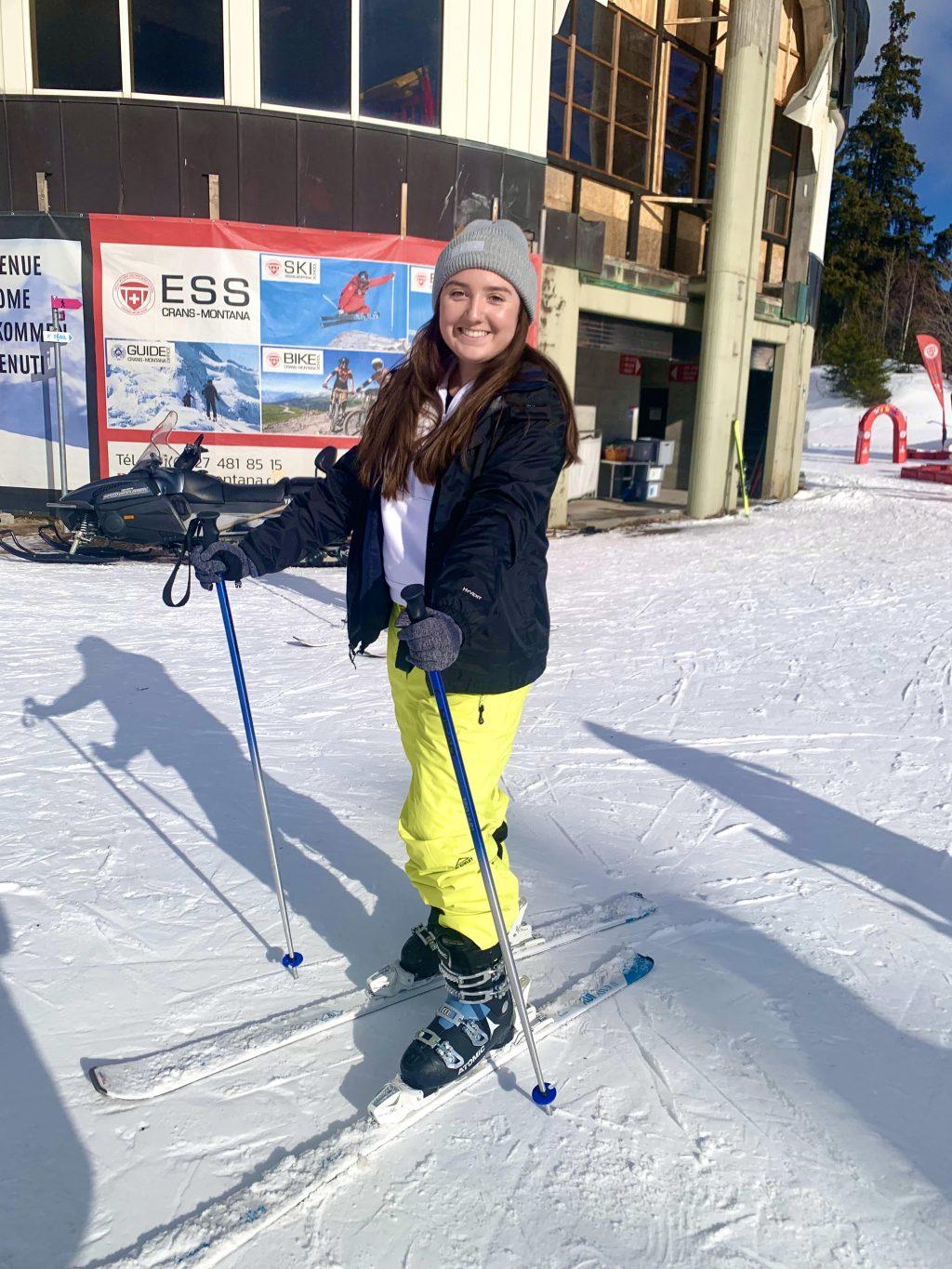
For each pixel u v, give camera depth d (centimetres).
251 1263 164
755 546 1045
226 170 864
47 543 852
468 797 190
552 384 197
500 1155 189
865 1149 192
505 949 197
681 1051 220
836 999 241
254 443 920
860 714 475
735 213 1202
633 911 280
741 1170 186
